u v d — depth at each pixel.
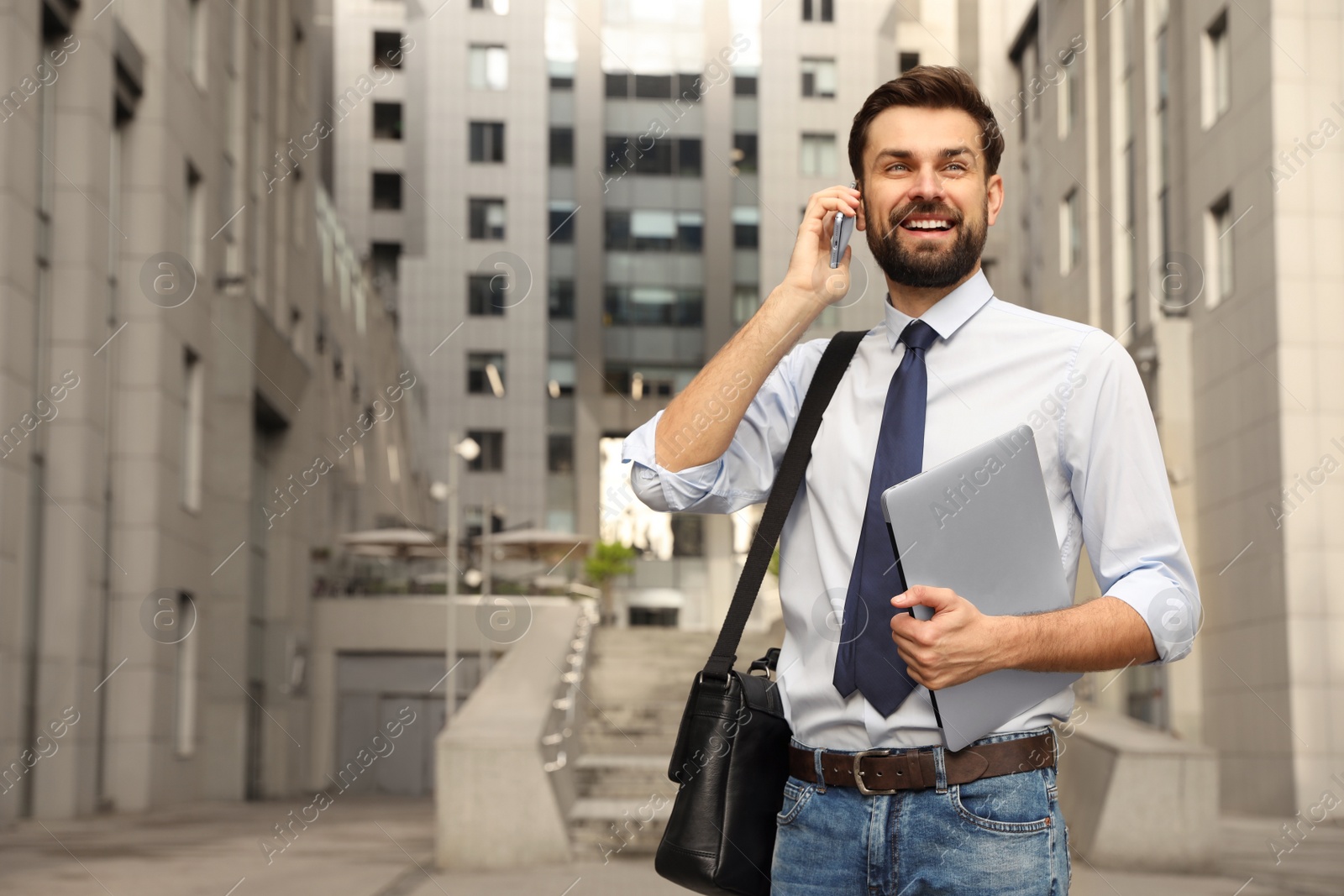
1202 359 13.54
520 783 6.17
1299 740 11.64
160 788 12.16
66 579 10.30
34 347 9.88
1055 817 1.36
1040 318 1.45
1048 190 15.84
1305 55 12.27
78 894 5.34
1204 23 13.38
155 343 12.30
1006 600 1.35
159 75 12.52
